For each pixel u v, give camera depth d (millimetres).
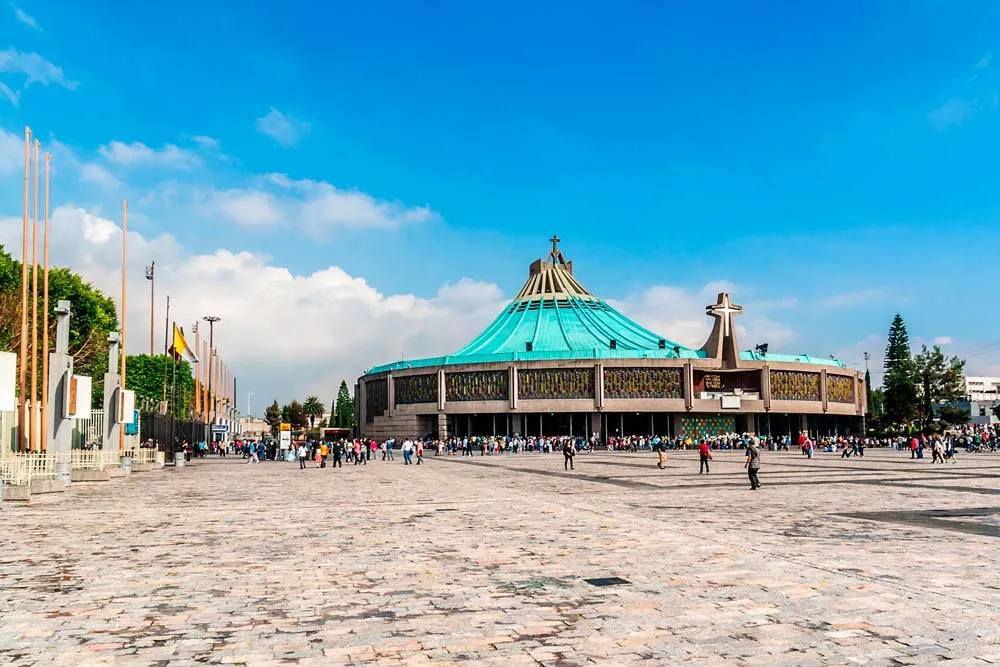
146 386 96625
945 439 56719
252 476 40312
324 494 27547
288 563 13008
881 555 13352
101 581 11625
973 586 10789
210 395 104938
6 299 50188
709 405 88500
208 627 9008
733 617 9195
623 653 7879
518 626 8914
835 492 26531
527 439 86062
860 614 9297
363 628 8906
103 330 64688
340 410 173000
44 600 10398
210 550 14453
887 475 35938
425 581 11438
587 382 86812
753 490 27625
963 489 27453
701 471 39719
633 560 12969
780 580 11250
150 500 25266
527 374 87562
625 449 83812
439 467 50719
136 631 8859
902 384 103250
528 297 110188
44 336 34812
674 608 9648
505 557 13406
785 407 90938
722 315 90188
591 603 9969
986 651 7824
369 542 15328
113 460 39688
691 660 7629
